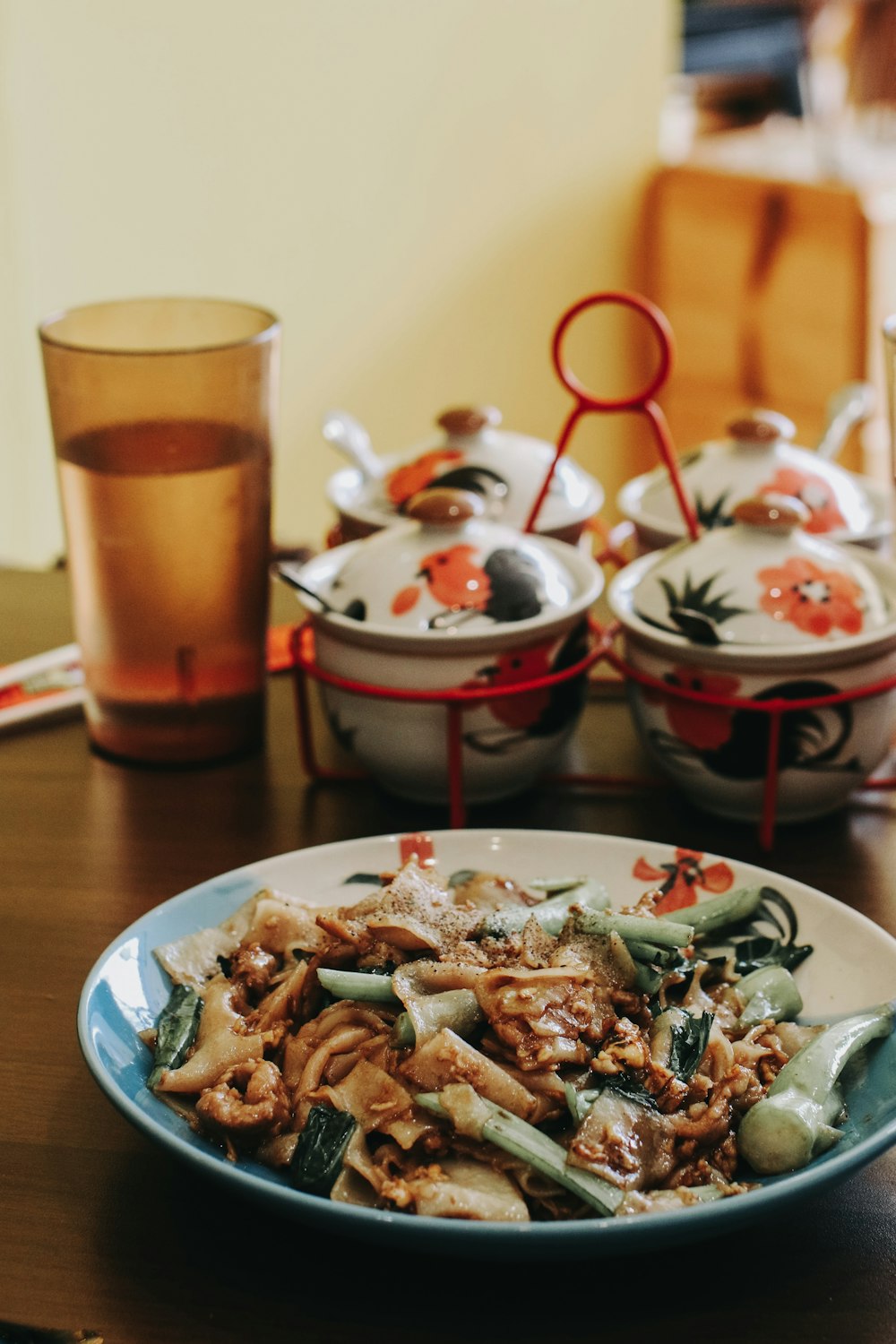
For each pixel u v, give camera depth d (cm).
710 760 59
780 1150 43
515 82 154
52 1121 48
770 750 58
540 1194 42
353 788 65
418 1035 45
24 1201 45
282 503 155
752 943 51
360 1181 43
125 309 69
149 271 138
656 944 47
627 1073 45
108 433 62
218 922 52
